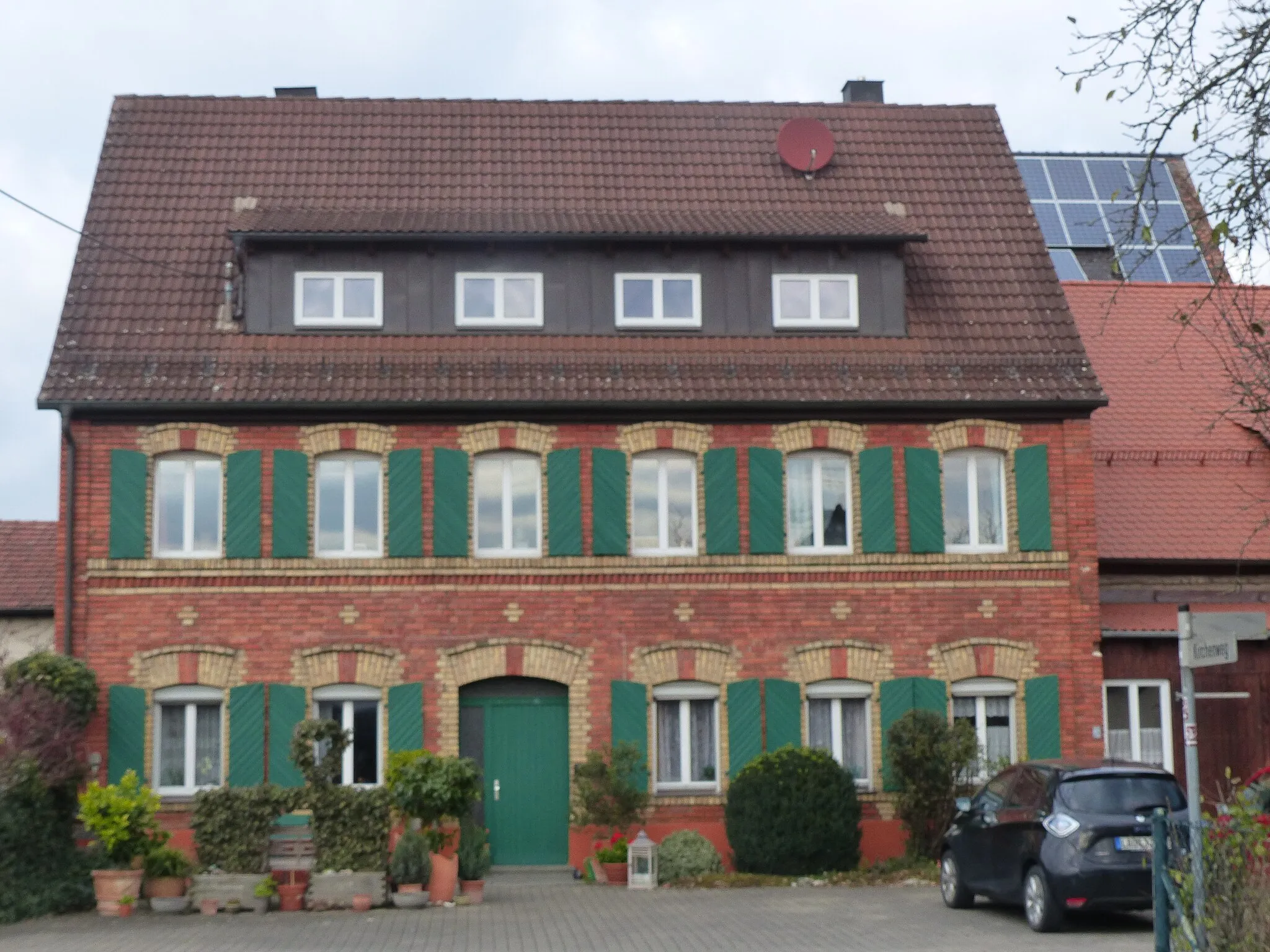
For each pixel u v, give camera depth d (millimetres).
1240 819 10531
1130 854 15594
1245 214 10281
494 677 22422
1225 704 24000
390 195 25219
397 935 16406
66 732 20188
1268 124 10148
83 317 23047
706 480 22828
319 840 19109
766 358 23484
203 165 25453
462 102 27125
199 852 19188
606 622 22500
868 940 15383
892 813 22359
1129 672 23906
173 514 22391
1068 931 16047
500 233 23375
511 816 22375
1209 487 25844
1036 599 23047
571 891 20500
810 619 22750
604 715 22344
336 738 19500
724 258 24047
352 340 23250
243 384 22422
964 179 26469
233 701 21859
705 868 21188
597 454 22703
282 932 16781
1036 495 23109
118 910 18609
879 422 23188
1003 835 16766
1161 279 30625
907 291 24625
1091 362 27891
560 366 23109
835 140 27031
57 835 19484
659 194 25641
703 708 22734
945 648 22812
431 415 22594
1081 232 33875
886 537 22891
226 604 22047
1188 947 11055
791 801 21062
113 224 24328
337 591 22203
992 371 23500
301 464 22328
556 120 26984
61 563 21938
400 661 22172
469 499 22578
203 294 23609
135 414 22188
